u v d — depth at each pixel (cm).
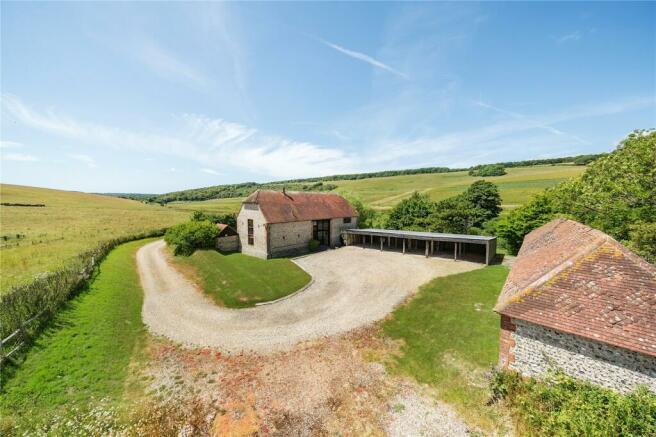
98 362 1137
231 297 1845
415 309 1585
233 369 1129
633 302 809
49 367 1058
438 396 959
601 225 1920
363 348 1248
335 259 2841
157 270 2562
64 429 837
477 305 1572
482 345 1189
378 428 849
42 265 2314
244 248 3209
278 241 2967
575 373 842
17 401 898
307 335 1366
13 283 1870
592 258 979
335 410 919
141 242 4022
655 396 720
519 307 942
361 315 1553
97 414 898
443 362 1116
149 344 1310
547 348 888
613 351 780
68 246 3077
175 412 918
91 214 5869
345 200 4053
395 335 1339
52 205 6512
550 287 953
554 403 802
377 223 4741
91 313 1497
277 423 875
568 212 2345
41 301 1342
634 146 1800
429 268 2406
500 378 934
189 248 3056
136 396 984
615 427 682
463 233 3984
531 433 767
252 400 967
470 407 901
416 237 2858
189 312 1653
